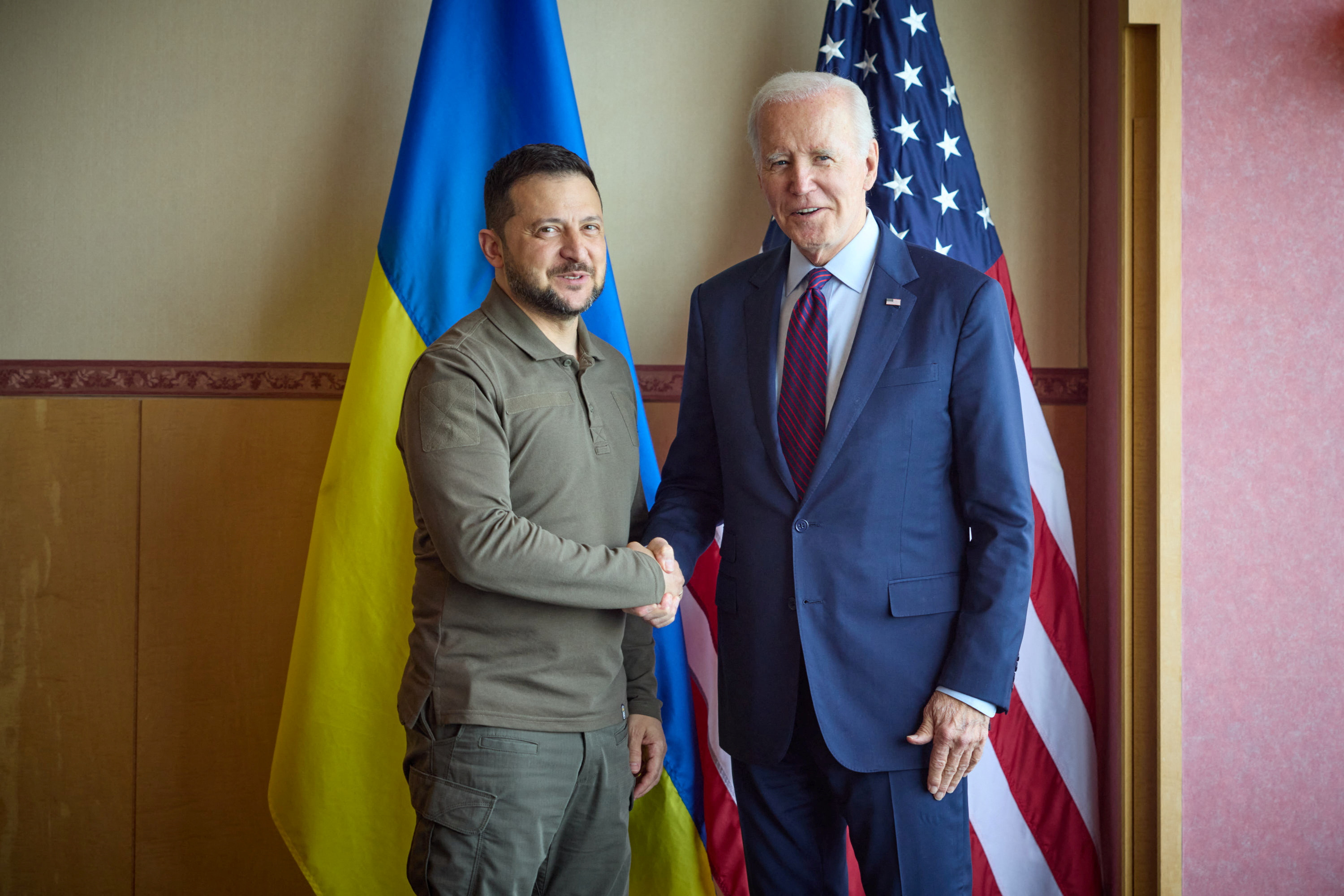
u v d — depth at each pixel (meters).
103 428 2.17
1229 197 2.03
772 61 2.24
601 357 1.59
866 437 1.52
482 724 1.37
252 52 2.19
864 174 1.60
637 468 1.64
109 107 2.17
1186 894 2.01
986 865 2.03
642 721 1.67
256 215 2.20
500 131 2.00
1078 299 2.25
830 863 1.68
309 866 1.85
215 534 2.18
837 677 1.52
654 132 2.25
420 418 1.41
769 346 1.63
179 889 2.17
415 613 1.50
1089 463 2.24
